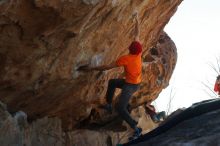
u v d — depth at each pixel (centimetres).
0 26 597
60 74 735
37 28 620
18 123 776
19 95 741
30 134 823
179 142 441
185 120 506
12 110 779
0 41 618
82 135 1032
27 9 589
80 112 973
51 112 896
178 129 486
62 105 890
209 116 492
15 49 639
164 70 1288
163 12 980
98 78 870
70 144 984
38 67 689
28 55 656
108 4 661
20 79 693
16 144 695
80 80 812
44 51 667
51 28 626
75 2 598
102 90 955
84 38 704
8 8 569
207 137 434
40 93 768
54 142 905
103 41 771
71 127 1008
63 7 599
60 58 705
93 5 617
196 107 512
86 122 1073
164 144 452
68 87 810
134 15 802
